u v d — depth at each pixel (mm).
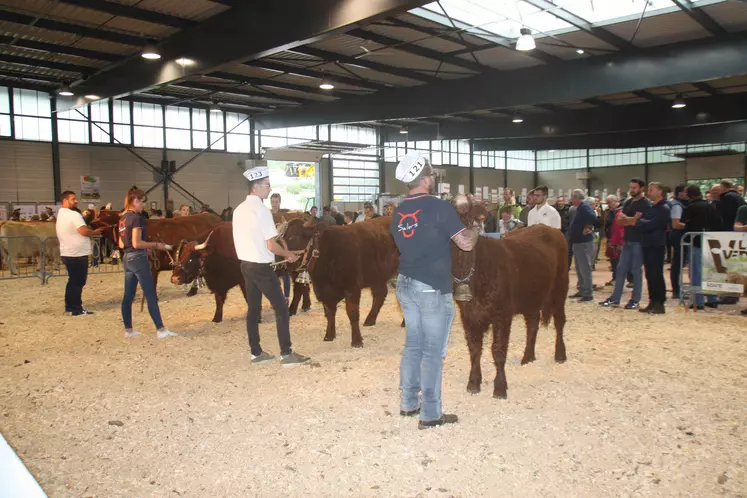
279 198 9750
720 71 13000
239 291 11023
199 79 19688
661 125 22156
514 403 4484
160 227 10039
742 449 3611
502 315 4438
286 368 5609
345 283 6344
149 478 3373
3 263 14672
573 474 3314
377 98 19531
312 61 17062
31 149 21172
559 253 5457
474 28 13258
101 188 22953
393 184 34906
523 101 16047
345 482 3281
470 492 3133
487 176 42531
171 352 6363
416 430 3980
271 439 3908
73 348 6605
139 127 24078
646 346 6289
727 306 8812
